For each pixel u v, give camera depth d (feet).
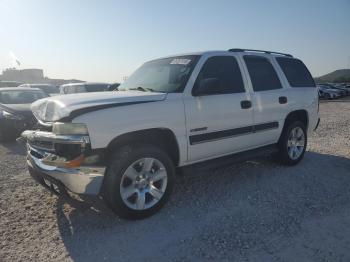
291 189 15.53
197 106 13.85
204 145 14.29
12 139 29.22
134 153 11.90
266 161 19.99
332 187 15.84
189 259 9.89
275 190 15.39
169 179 12.98
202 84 13.62
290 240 10.85
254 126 16.44
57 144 11.64
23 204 14.12
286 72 19.21
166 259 9.93
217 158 15.29
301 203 13.89
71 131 11.22
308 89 20.25
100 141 11.36
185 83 13.88
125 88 15.87
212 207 13.53
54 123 11.72
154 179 12.66
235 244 10.65
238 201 14.12
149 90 14.26
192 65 14.56
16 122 28.07
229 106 15.08
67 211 13.37
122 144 12.27
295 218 12.45
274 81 18.20
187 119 13.53
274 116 17.57
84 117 11.18
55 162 11.54
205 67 14.79
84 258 10.06
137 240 11.04
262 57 18.03
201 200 14.25
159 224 12.12
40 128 12.87
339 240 10.85
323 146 24.80
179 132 13.34
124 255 10.18
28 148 13.74
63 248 10.62
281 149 18.52
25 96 33.71
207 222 12.21
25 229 11.89
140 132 12.46
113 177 11.57
